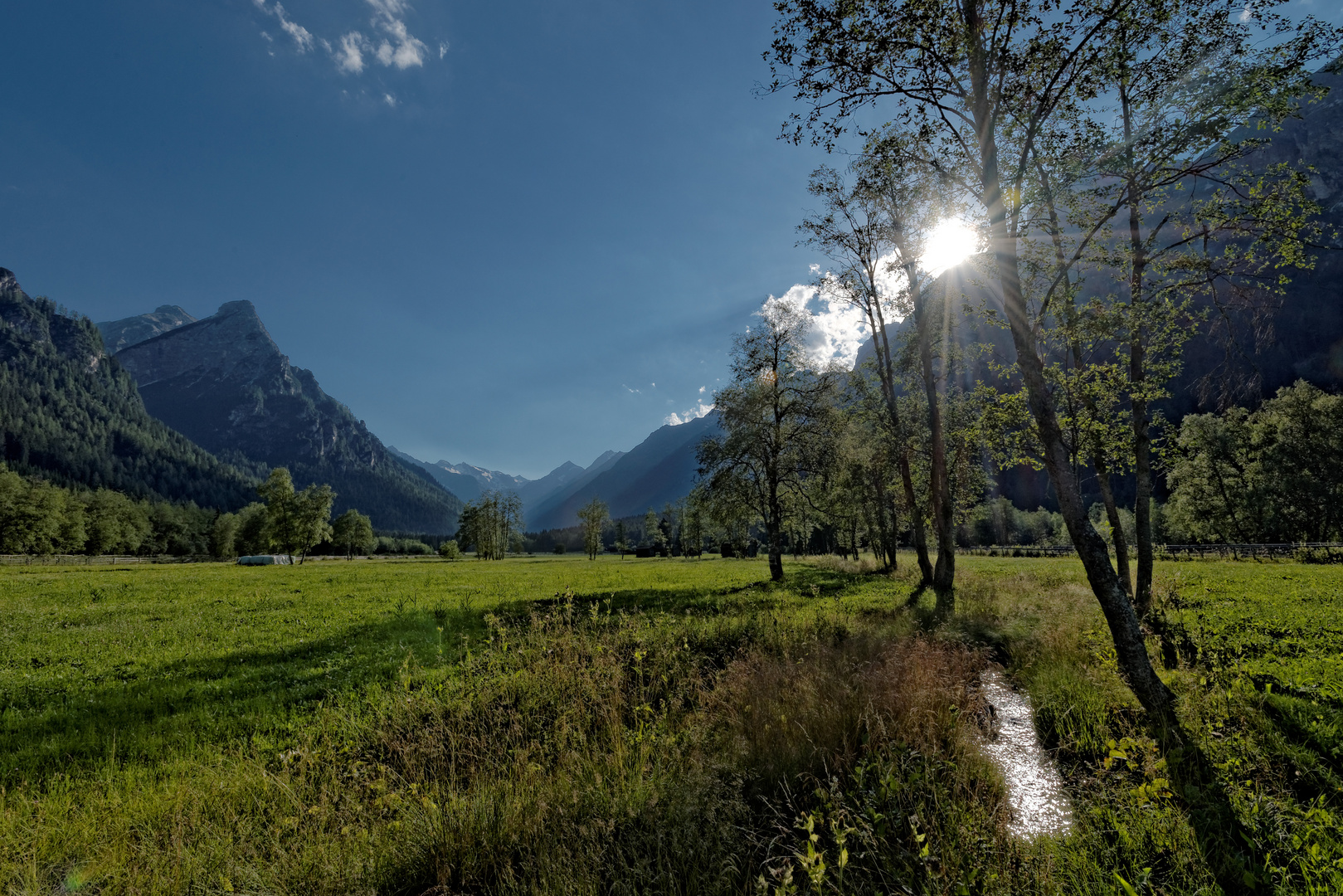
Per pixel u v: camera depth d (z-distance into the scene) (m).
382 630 16.19
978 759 5.77
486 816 4.84
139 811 5.34
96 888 4.16
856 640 10.83
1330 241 8.29
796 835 4.62
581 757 6.13
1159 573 24.97
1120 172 8.23
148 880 4.15
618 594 24.00
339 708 8.72
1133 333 11.27
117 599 25.70
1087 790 5.31
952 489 25.03
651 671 9.13
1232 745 5.67
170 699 9.78
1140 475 13.34
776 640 11.42
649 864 4.12
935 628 12.54
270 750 7.25
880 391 25.81
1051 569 34.56
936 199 10.83
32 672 11.95
